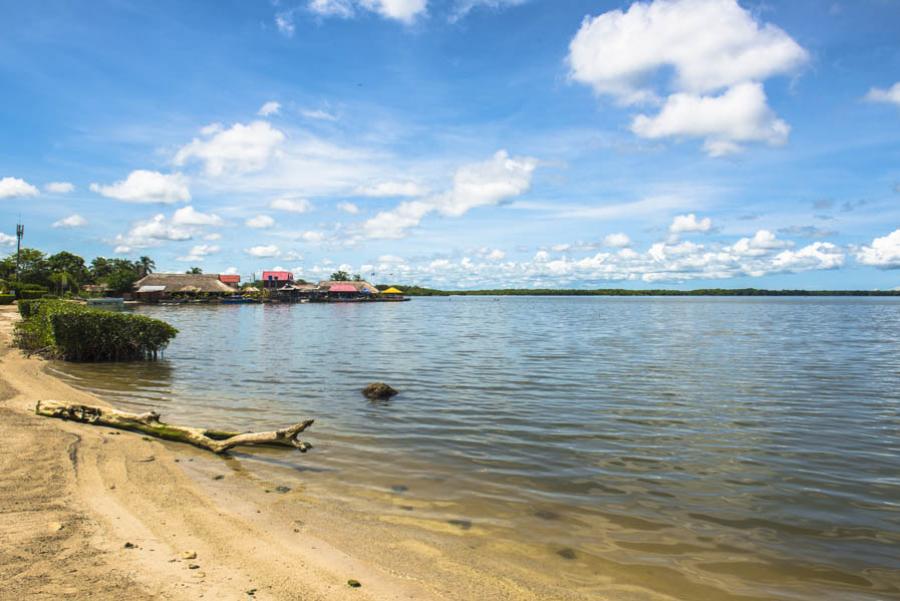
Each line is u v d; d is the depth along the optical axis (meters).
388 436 10.70
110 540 5.60
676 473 8.63
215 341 30.62
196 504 6.95
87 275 125.38
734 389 15.77
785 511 7.20
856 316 66.19
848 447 10.09
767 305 123.50
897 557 6.00
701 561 5.84
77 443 9.24
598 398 14.47
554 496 7.64
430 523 6.67
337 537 6.15
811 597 5.18
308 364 20.97
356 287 135.00
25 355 22.20
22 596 4.31
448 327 43.91
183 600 4.48
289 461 9.10
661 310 87.75
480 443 10.23
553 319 57.78
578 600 5.00
